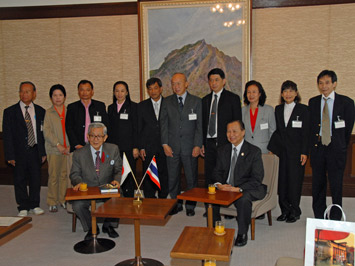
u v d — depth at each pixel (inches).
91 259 131.7
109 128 191.9
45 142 194.9
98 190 134.0
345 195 222.5
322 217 169.5
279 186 174.2
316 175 166.9
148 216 107.2
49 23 247.1
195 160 184.4
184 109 180.1
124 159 131.2
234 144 151.2
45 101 254.1
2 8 249.6
